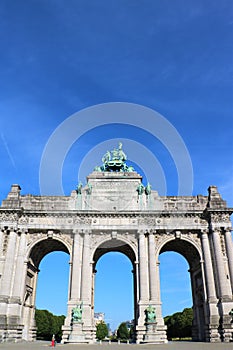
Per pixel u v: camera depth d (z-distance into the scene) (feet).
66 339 147.95
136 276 169.17
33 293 183.01
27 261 167.84
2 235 167.84
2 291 156.04
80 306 152.66
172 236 174.50
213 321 153.17
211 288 160.76
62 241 172.45
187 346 118.21
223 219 172.86
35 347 117.60
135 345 130.93
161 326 150.51
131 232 172.96
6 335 147.02
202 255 170.30
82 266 163.53
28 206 178.81
